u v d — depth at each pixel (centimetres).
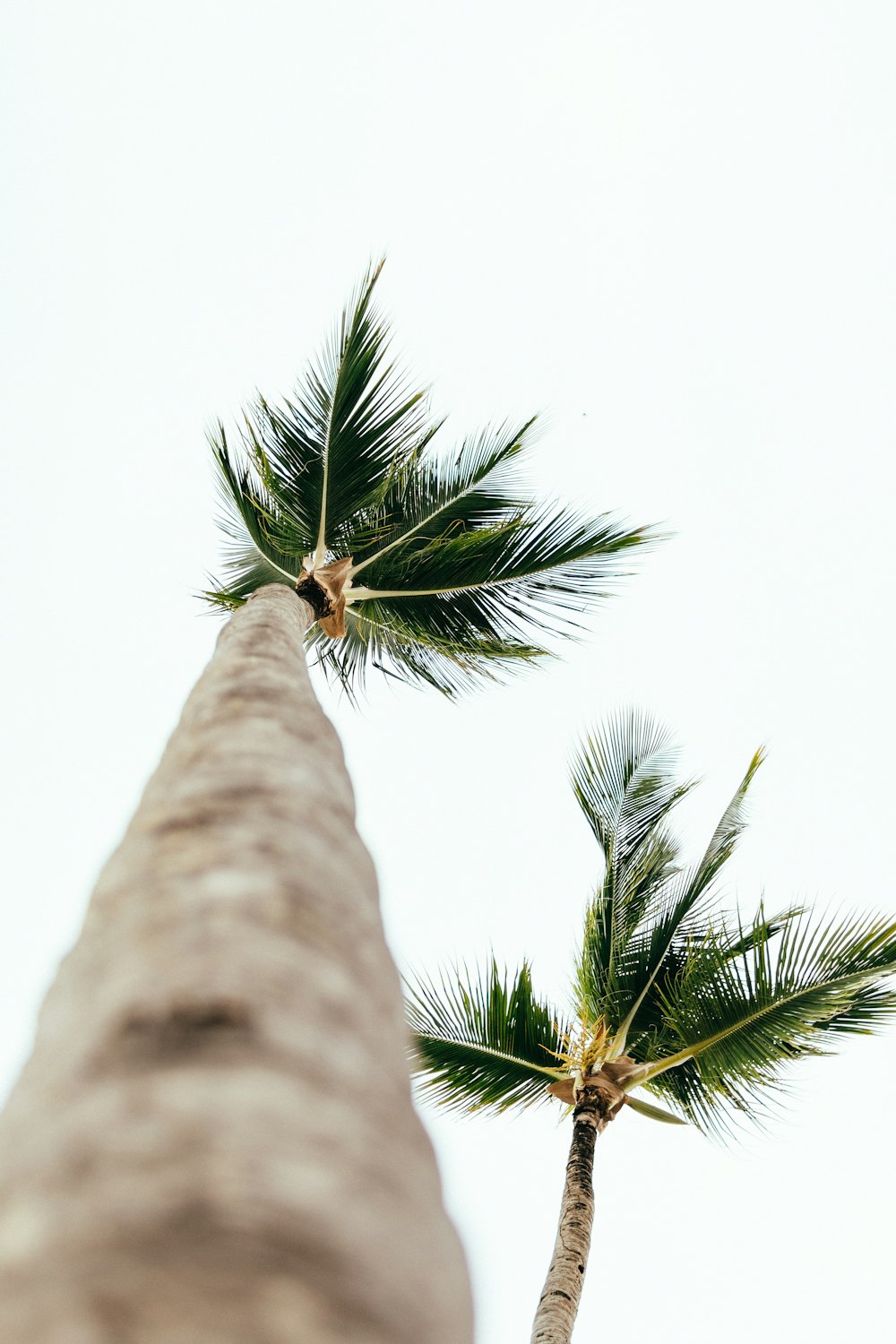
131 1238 119
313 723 384
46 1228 125
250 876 228
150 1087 149
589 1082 1286
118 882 236
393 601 1261
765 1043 1206
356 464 1198
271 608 671
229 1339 108
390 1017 212
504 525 1216
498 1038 1324
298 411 1192
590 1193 1213
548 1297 1118
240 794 281
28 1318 110
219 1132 140
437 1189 165
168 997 174
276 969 191
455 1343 134
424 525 1256
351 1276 124
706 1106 1251
